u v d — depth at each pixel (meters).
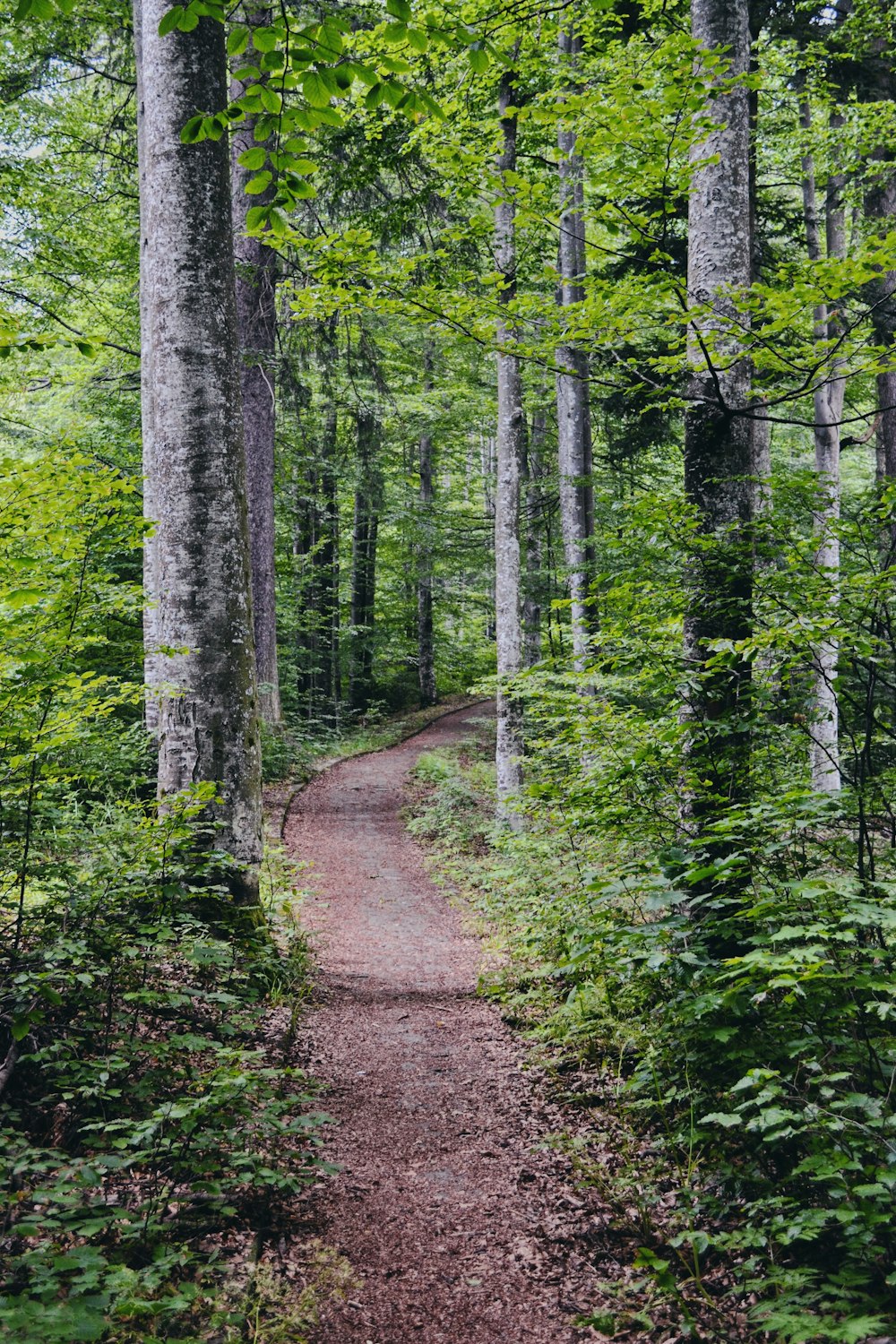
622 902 5.84
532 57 9.20
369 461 22.31
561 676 5.55
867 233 11.47
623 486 17.06
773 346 4.82
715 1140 3.72
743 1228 3.18
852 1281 2.56
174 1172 3.41
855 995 3.50
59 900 4.61
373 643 29.73
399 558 28.92
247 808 6.68
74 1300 2.43
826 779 9.06
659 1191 3.66
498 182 5.19
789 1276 2.67
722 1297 2.94
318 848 13.55
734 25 5.13
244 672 6.72
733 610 4.57
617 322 5.09
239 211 13.73
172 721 6.55
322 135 11.60
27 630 4.25
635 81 4.78
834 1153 2.70
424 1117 4.76
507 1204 3.82
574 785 4.83
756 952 2.96
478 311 5.18
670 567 5.07
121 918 4.72
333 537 27.55
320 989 6.90
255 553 17.05
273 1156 3.96
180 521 6.57
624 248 10.22
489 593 31.34
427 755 21.31
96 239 14.56
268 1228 3.50
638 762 4.39
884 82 11.81
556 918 6.34
